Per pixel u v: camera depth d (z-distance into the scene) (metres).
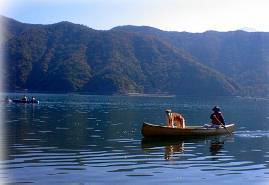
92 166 21.36
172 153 26.00
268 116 65.75
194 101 140.12
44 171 19.97
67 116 55.69
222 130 36.62
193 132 34.34
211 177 19.52
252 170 21.17
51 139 31.23
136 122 48.19
